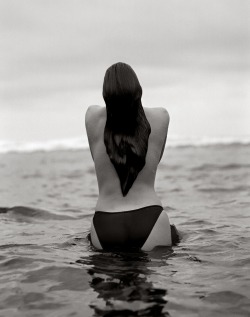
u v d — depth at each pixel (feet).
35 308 8.61
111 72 11.78
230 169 33.19
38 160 49.21
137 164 11.55
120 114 11.64
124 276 9.96
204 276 9.95
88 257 11.25
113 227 11.39
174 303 8.58
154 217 11.43
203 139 72.02
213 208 18.60
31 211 17.71
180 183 26.78
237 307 8.45
